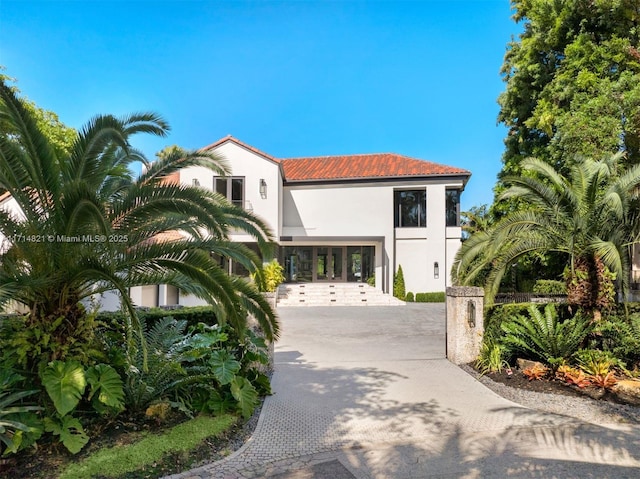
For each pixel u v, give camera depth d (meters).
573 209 8.41
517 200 20.00
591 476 4.00
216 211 5.43
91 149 5.57
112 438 4.80
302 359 9.47
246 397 5.68
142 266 5.29
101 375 5.00
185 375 5.89
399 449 4.70
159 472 4.15
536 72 18.67
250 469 4.26
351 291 23.91
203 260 5.11
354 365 8.85
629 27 15.93
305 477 4.07
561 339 7.66
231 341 7.23
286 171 27.58
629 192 8.55
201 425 5.18
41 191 5.08
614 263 7.45
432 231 24.23
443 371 8.30
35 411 4.62
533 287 18.89
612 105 14.15
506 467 4.21
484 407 6.18
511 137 21.53
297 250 26.78
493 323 8.95
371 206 24.94
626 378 7.21
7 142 4.86
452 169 24.77
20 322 5.13
